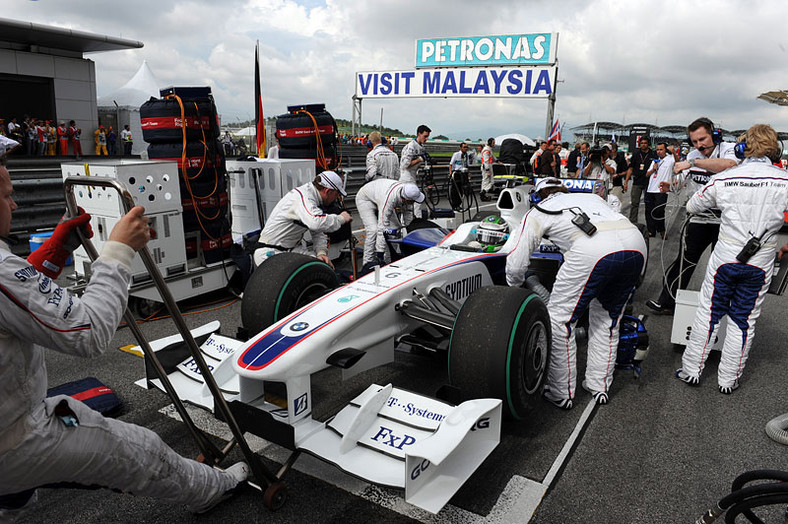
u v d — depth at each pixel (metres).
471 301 2.83
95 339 1.51
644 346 3.79
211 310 5.22
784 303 5.92
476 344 2.68
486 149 13.85
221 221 5.48
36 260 1.68
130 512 2.36
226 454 2.52
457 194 7.50
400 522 2.29
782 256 3.61
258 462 2.30
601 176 8.40
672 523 2.32
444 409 2.37
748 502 1.84
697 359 3.70
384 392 2.47
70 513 2.35
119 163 4.49
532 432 3.05
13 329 1.41
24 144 17.47
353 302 2.90
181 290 5.03
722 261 3.50
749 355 4.38
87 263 4.74
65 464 1.59
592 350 3.47
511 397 2.71
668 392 3.65
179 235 4.93
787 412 3.39
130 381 3.62
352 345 2.78
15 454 1.47
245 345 2.60
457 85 17.28
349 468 2.14
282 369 2.36
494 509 2.37
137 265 4.64
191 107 5.08
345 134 26.23
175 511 2.36
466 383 2.72
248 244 5.32
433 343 3.15
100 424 1.69
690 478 2.65
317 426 2.42
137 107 24.00
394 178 8.48
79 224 1.73
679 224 10.62
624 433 3.08
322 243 4.97
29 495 1.68
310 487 2.53
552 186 3.52
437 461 1.95
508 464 2.73
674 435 3.07
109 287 1.58
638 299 5.93
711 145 4.74
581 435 3.04
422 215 6.83
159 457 1.88
